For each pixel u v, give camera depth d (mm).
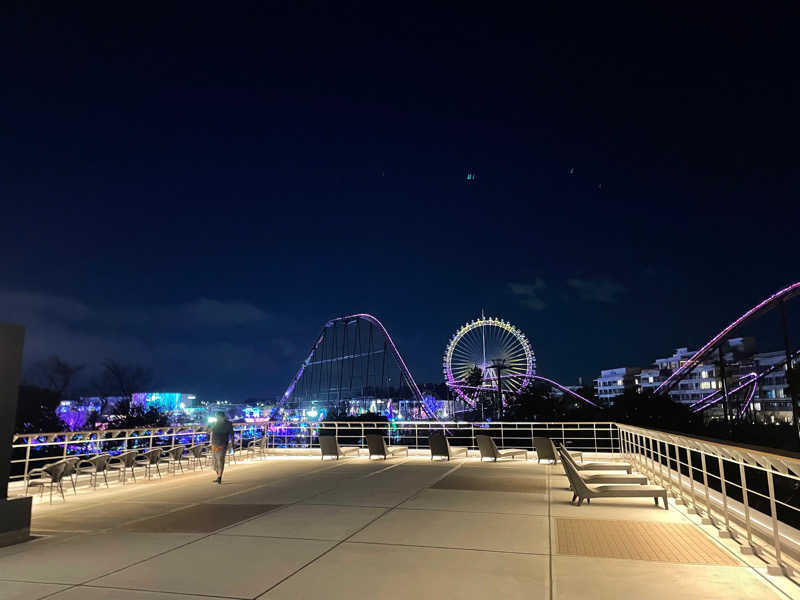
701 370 165875
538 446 18547
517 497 11414
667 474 11344
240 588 5652
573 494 11555
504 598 5309
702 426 81438
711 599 5250
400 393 95438
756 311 89188
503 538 7801
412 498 11359
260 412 96625
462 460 19938
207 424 20000
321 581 5879
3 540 7543
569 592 5465
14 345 8031
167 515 9703
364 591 5543
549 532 8164
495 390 89750
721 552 6984
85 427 71312
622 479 10984
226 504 10789
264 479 14773
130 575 6133
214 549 7277
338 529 8445
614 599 5266
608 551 7059
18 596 5453
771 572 6008
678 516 9297
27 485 11375
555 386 93250
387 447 23875
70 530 8539
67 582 5891
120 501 11297
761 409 141500
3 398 7801
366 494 11930
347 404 98000
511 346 90625
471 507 10266
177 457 16469
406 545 7426
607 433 47312
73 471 12711
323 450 21016
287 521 9086
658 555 6848
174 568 6398
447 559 6715
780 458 5336
